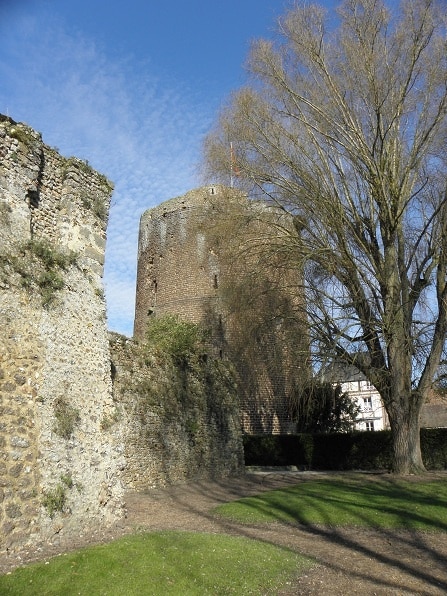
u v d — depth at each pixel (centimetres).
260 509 1079
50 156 886
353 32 1580
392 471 1658
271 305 1741
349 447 2380
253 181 1678
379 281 1620
